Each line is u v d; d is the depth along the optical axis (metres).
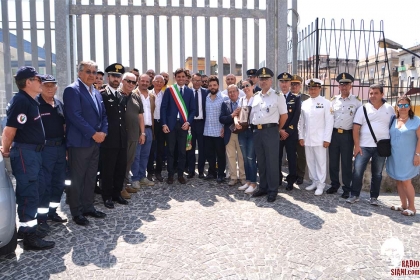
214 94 5.64
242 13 6.66
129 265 3.05
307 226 3.92
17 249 3.37
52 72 6.70
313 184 5.43
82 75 3.91
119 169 4.59
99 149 4.46
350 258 3.21
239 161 5.58
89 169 4.07
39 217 3.68
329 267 3.05
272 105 4.79
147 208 4.51
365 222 4.07
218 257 3.20
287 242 3.52
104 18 6.46
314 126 5.14
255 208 4.53
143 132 5.12
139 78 5.32
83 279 2.83
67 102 3.79
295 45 7.30
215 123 5.63
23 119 3.18
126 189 5.12
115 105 4.41
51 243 3.40
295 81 5.52
